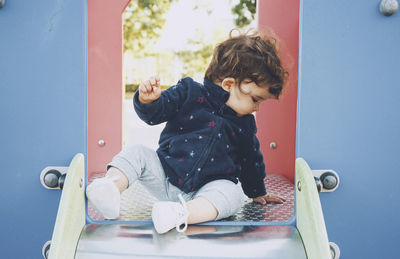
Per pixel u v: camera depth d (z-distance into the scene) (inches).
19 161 47.0
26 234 48.1
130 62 382.9
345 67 46.1
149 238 43.4
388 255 48.1
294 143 83.7
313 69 46.1
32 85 46.1
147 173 54.9
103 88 87.1
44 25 45.5
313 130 46.6
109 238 43.5
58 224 39.1
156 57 388.8
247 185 63.7
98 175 84.8
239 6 317.7
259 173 62.9
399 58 46.0
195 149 54.4
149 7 376.2
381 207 47.5
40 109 46.3
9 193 47.5
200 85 58.6
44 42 45.6
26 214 47.8
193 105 56.8
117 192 46.8
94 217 53.0
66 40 45.7
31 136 46.6
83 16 45.4
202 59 399.9
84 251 42.3
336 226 47.7
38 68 45.9
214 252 41.8
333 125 46.6
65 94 46.2
